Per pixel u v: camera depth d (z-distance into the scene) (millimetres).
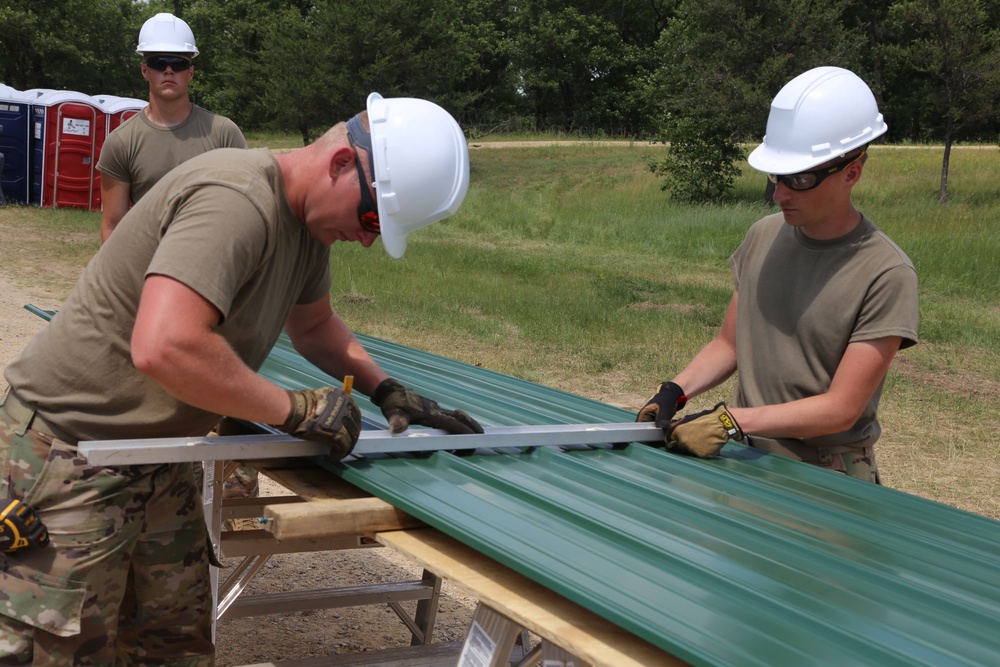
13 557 2137
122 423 2143
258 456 2113
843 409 2623
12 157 19266
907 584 1693
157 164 4457
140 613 2443
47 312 3711
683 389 3031
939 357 9195
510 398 3219
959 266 13977
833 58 23406
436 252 15258
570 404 3199
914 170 25062
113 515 2188
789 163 2641
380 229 2068
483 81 54781
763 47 23391
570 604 1625
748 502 2178
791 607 1532
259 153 2047
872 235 2707
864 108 2635
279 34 34438
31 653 2195
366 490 2016
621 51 53469
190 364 1836
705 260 16094
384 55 33000
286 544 3152
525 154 34812
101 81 50719
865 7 40188
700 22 24422
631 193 24828
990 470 6027
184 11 54312
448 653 3172
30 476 2166
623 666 1413
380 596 3543
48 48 45438
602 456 2584
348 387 2184
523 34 53250
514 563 1620
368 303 10773
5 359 7629
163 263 1849
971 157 27453
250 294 2061
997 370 8648
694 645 1353
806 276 2789
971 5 21359
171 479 2328
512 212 21484
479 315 10508
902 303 2605
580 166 31172
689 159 23953
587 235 18719
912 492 5570
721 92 23141
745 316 2979
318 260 2402
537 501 2008
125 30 50750
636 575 1625
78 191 19719
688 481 2344
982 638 1499
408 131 2082
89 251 14570
